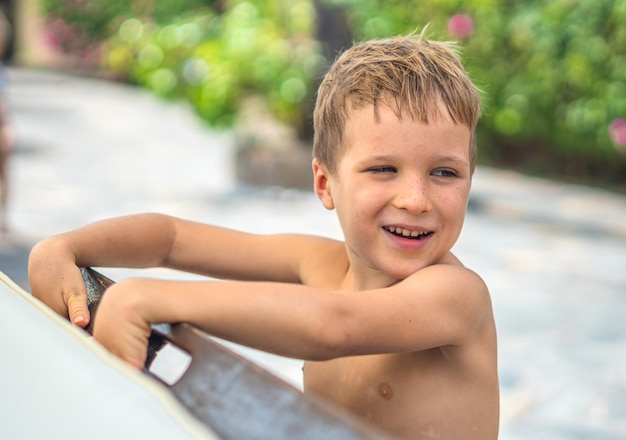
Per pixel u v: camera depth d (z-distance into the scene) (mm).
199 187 9617
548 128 9734
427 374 1476
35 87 19172
